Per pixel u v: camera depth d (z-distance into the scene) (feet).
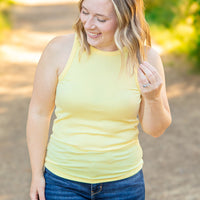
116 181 6.76
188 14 33.83
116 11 6.11
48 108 6.88
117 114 6.53
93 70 6.49
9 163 16.16
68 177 6.74
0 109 22.66
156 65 6.91
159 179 14.98
